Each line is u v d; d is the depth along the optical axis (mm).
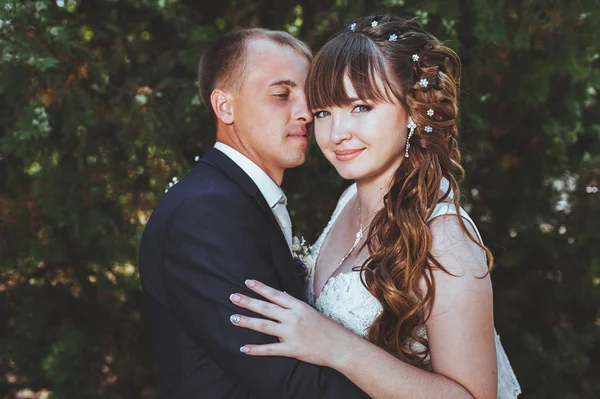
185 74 4035
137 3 3947
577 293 4598
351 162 2186
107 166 3926
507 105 4309
